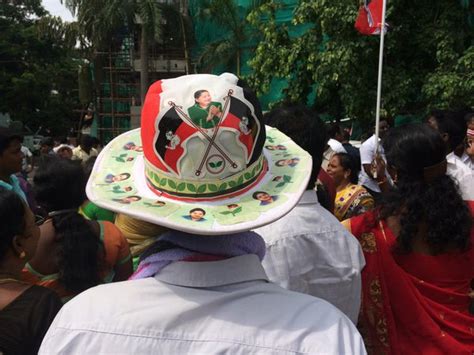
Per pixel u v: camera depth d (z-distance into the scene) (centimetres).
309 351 91
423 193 167
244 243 101
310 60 1008
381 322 171
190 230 89
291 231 155
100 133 2175
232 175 98
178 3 1639
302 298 99
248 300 96
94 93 2095
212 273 97
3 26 2683
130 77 2141
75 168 225
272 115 175
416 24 965
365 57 955
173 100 97
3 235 152
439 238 166
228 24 1523
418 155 169
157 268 100
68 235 209
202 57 1568
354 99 970
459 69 905
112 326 93
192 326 93
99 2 1580
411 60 998
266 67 1095
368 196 324
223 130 95
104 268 222
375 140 514
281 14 1264
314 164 166
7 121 2094
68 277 205
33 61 2689
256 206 96
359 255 164
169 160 96
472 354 167
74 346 93
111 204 96
